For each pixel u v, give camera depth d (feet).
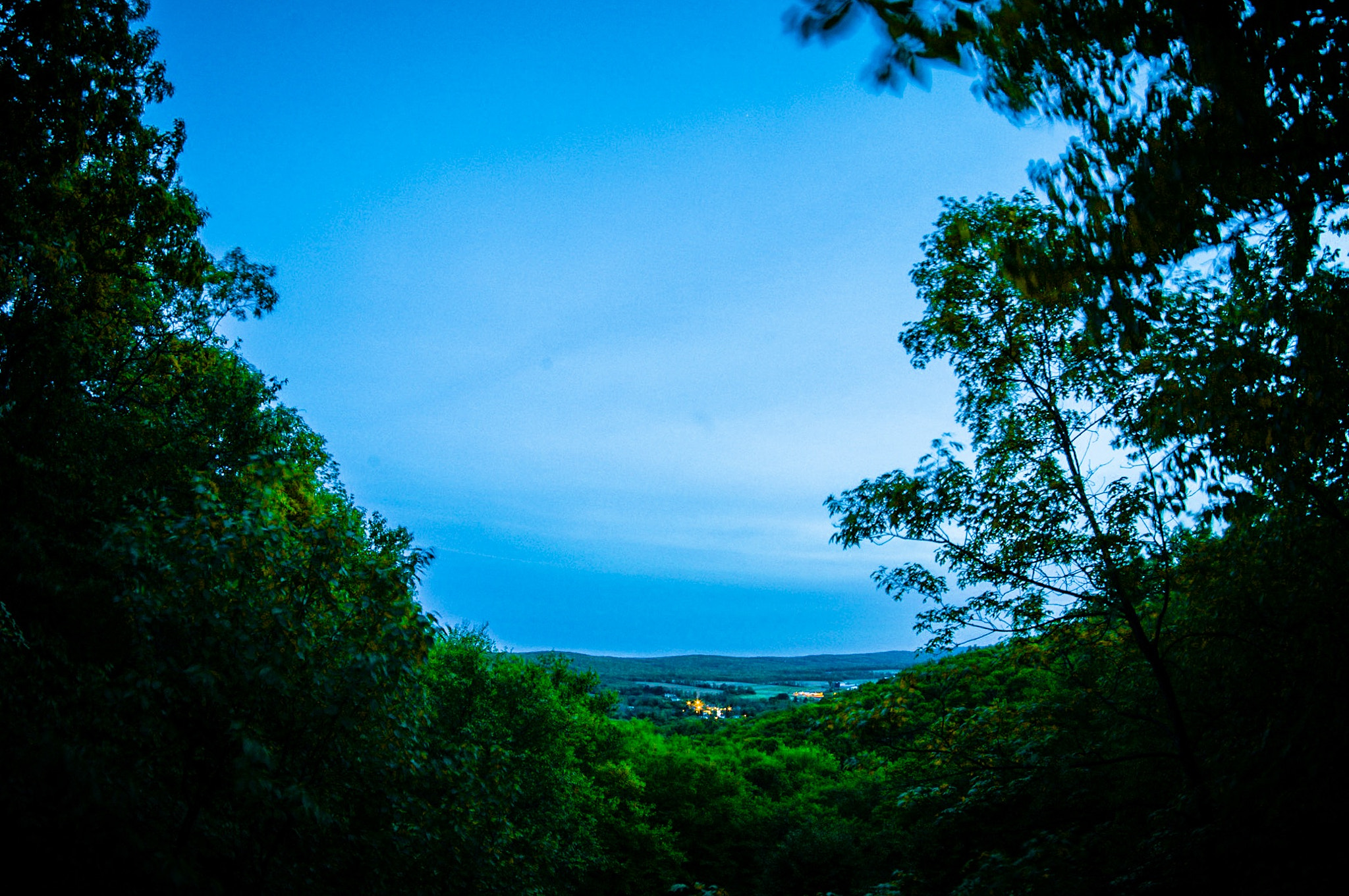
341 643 20.25
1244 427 21.95
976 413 31.48
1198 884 20.86
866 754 33.35
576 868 72.79
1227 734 26.03
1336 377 20.18
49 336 38.40
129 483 40.68
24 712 19.21
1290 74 14.17
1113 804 30.37
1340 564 22.27
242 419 54.34
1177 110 15.31
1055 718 30.66
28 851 14.73
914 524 30.60
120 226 42.75
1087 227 17.39
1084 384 29.07
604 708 110.93
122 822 16.14
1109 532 27.99
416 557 22.00
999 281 29.71
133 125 37.93
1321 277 21.27
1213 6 13.08
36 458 36.04
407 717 24.62
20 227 35.55
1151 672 30.32
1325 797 19.45
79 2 33.12
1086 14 14.70
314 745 20.24
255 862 20.68
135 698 16.56
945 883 35.45
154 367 53.98
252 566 19.16
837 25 8.83
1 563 29.58
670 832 101.60
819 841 84.64
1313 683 21.65
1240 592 25.50
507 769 40.75
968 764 31.14
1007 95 15.75
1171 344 26.00
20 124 32.78
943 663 32.17
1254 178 15.55
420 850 27.12
